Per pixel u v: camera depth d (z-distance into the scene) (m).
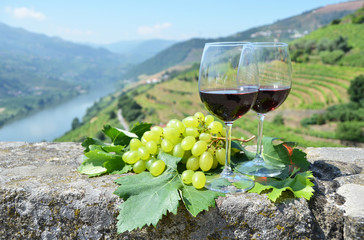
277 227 0.74
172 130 0.95
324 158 1.14
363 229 0.70
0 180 0.91
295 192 0.78
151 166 0.88
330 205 0.78
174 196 0.76
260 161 1.02
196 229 0.77
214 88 0.84
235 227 0.76
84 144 1.10
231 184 0.84
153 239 0.78
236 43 0.83
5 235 0.85
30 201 0.83
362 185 0.87
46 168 1.04
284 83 1.01
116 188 0.84
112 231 0.79
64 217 0.82
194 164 0.92
